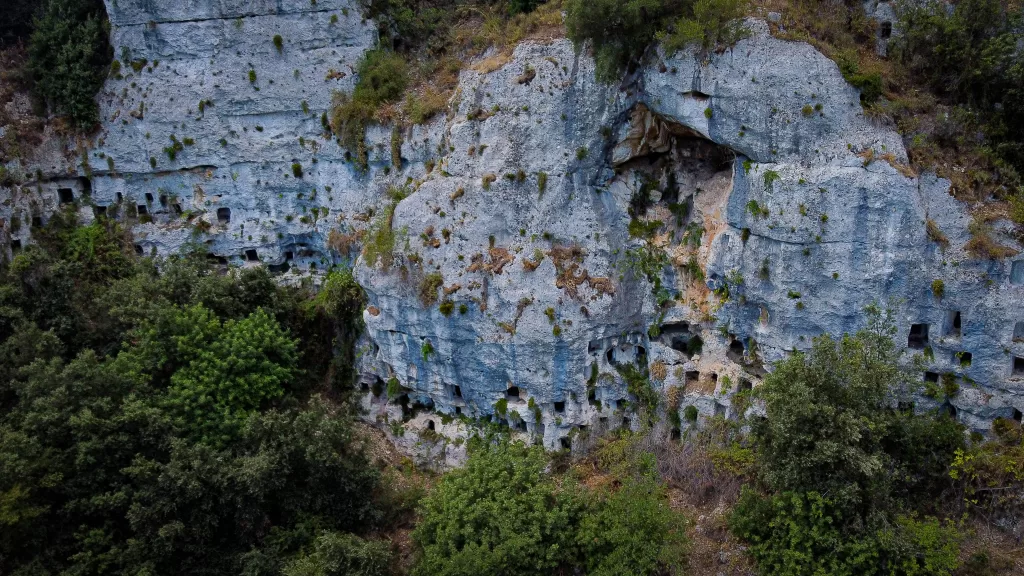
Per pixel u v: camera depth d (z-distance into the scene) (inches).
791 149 1002.1
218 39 1364.4
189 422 1063.6
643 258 1162.0
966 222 962.7
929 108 1005.2
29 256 1202.6
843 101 985.5
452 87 1248.2
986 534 919.0
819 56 989.2
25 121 1385.3
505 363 1144.2
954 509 937.5
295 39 1350.9
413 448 1229.7
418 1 1419.8
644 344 1185.4
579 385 1145.4
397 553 1064.8
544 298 1115.3
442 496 997.8
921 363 958.4
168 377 1127.6
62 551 948.0
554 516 948.6
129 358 1107.9
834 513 868.0
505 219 1141.7
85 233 1384.1
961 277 959.0
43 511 916.6
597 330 1128.2
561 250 1133.7
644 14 1048.2
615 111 1105.4
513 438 1175.6
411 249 1167.6
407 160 1270.9
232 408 1103.0
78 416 968.3
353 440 1193.4
